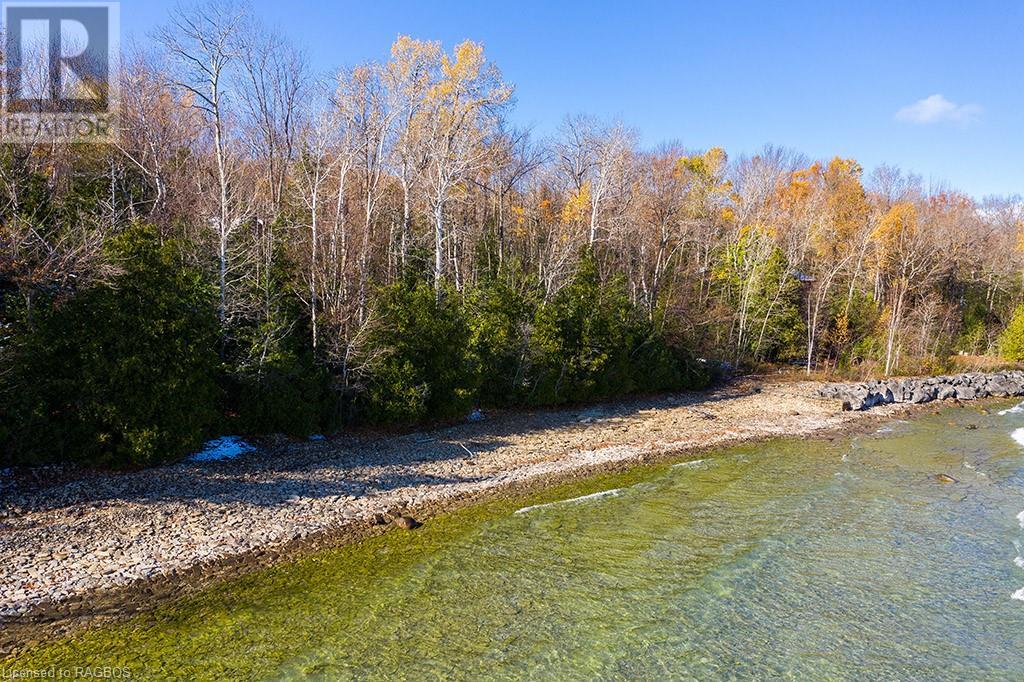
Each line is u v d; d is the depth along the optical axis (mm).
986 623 12438
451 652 11164
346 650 11156
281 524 16766
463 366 29984
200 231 26047
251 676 10352
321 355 26328
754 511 18812
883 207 65625
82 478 18750
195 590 13211
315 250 26500
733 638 11781
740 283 53531
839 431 31844
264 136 30266
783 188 68812
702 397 41156
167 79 30172
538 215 52469
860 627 12234
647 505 19266
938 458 26141
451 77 34250
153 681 10164
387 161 33625
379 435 26938
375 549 15578
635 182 50469
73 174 26734
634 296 45594
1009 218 77688
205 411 21391
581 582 13938
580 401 37281
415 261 37188
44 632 11469
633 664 10914
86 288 18859
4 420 18312
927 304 55625
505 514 18297
